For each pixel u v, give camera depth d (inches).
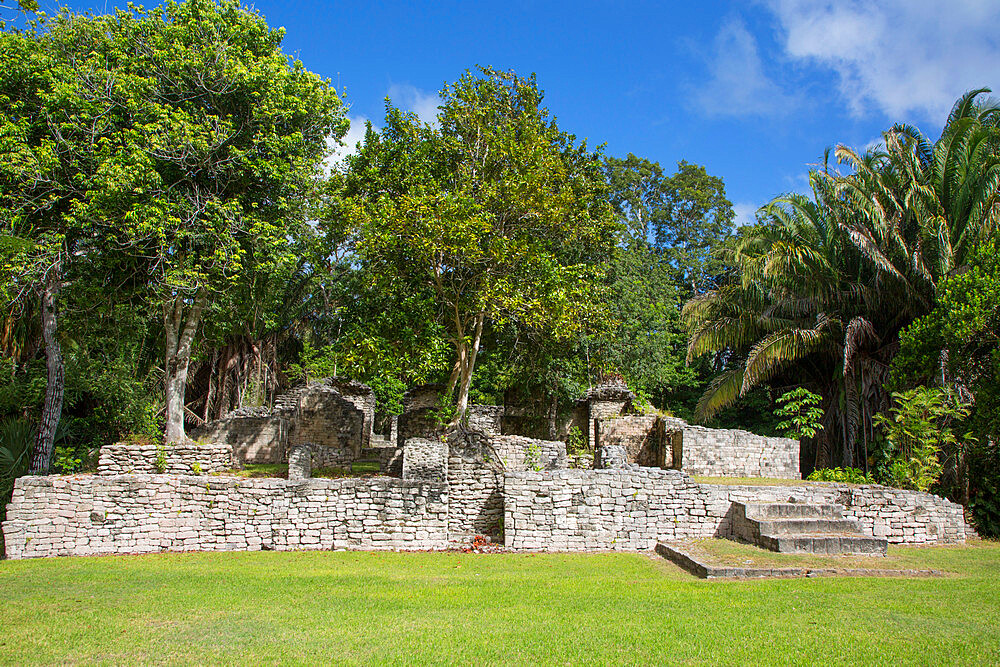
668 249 1547.7
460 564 452.8
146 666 240.5
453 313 729.6
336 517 514.0
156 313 773.3
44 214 678.5
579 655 249.9
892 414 818.8
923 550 511.8
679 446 777.6
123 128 662.5
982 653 248.4
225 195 706.2
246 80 663.8
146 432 893.2
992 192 775.7
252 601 337.4
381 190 719.1
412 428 888.9
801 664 238.2
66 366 858.1
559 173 677.9
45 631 281.1
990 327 615.5
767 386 1076.5
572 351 871.1
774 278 912.3
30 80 669.3
